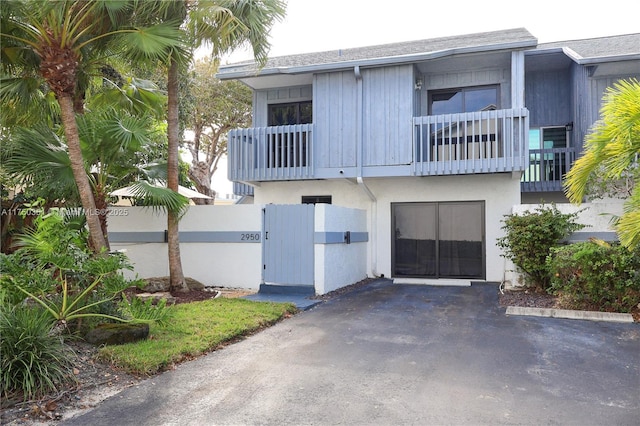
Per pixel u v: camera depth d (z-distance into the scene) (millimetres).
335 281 10133
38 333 4375
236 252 10180
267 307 7520
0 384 3873
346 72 11852
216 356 5262
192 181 19062
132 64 8242
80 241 5922
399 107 11398
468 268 11930
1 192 10180
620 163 6227
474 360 5105
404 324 6871
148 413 3738
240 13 8344
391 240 12547
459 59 11344
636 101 5871
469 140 11117
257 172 12344
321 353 5383
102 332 5289
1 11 6137
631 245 6273
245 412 3760
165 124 14031
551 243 9141
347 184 12898
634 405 3875
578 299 7738
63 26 6656
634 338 6000
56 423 3557
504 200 11609
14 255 4973
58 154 7559
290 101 13555
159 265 10789
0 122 8188
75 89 7738
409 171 11258
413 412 3748
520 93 10594
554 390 4219
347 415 3697
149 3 7543
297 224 9703
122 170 8773
